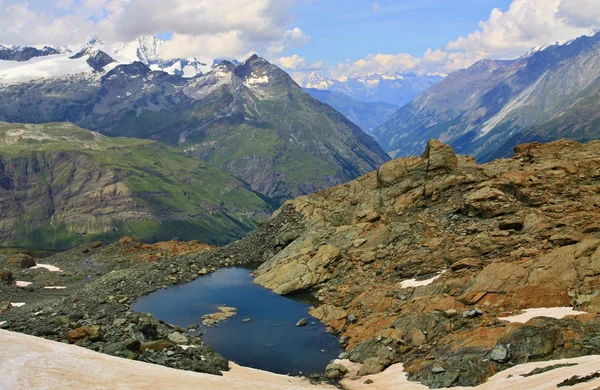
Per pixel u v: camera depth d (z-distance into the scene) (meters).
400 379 36.84
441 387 32.97
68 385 22.47
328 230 80.12
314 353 48.84
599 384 21.95
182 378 28.02
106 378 24.48
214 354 44.81
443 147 86.06
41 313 64.25
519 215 64.94
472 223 68.88
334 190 95.25
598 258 43.81
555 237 53.16
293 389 33.06
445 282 52.09
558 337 33.72
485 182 75.75
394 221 78.12
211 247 119.31
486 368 33.34
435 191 79.88
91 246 127.44
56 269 110.31
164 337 48.50
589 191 67.00
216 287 75.56
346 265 70.88
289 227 90.62
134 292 74.44
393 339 43.69
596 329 34.19
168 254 112.81
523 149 85.81
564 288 42.81
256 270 82.00
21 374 22.70
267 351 49.75
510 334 35.50
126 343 41.06
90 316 58.38
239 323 58.81
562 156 79.88
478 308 44.78
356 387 37.53
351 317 55.06
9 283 94.25
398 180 87.06
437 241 65.94
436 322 43.91
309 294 69.00
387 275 63.81
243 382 32.28
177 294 72.69
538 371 29.45
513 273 47.06
